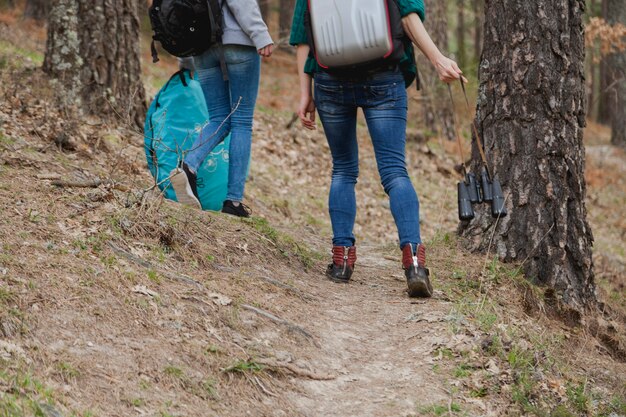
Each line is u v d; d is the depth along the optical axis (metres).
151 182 8.56
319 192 14.19
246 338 5.24
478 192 6.66
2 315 4.41
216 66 7.48
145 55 24.88
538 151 7.56
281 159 15.11
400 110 6.46
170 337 4.91
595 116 45.03
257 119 16.75
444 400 4.96
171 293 5.42
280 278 6.54
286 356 5.14
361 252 8.70
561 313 7.20
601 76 29.30
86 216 6.07
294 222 11.15
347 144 6.76
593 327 7.24
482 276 7.12
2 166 6.88
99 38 10.41
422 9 6.25
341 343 5.61
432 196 16.59
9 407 3.69
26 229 5.55
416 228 6.47
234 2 7.18
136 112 10.69
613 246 16.72
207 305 5.43
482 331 5.85
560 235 7.49
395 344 5.68
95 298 4.97
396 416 4.69
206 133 7.42
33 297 4.73
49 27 10.65
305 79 6.71
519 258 7.55
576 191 7.59
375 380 5.16
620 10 26.23
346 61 6.19
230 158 7.48
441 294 6.65
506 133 7.70
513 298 6.98
